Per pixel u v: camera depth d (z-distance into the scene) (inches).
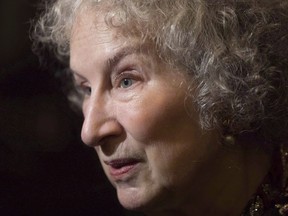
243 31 44.2
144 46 43.4
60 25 50.1
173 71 43.6
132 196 45.7
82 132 45.4
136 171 45.2
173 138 44.0
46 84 64.2
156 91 43.7
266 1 45.2
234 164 46.2
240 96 43.8
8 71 63.8
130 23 43.4
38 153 63.2
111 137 45.0
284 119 46.3
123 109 44.1
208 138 44.8
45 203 63.3
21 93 63.7
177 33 42.8
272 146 47.6
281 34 45.3
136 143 44.4
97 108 45.1
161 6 43.3
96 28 44.6
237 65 43.5
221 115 44.4
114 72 44.4
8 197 62.4
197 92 43.7
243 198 47.2
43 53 64.1
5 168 62.3
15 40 64.5
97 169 64.1
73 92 64.1
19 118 63.1
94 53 44.6
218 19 43.6
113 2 43.9
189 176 44.9
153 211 47.1
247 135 46.3
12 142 62.6
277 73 45.2
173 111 43.8
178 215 47.7
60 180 63.7
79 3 46.3
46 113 63.9
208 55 43.1
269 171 48.0
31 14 65.2
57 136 63.8
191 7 43.4
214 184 46.1
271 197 47.4
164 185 44.8
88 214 64.0
